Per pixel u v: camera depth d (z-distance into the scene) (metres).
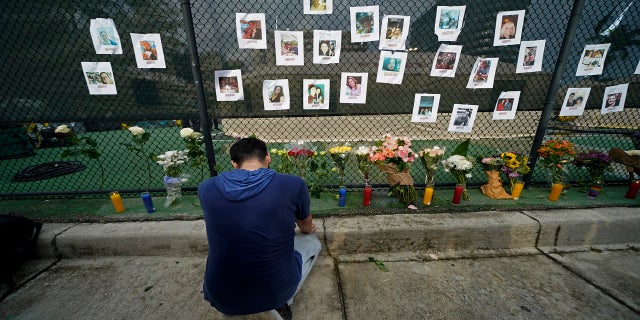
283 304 1.21
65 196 2.48
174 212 2.12
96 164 3.88
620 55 2.23
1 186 2.95
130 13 2.04
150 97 2.26
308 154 2.14
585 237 1.95
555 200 2.23
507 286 1.57
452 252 1.91
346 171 3.18
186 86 2.27
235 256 1.01
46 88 2.20
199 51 2.20
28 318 1.36
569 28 2.02
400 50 2.10
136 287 1.58
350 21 2.04
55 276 1.67
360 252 1.89
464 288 1.55
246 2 2.11
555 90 2.22
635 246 1.94
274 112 2.48
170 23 2.10
